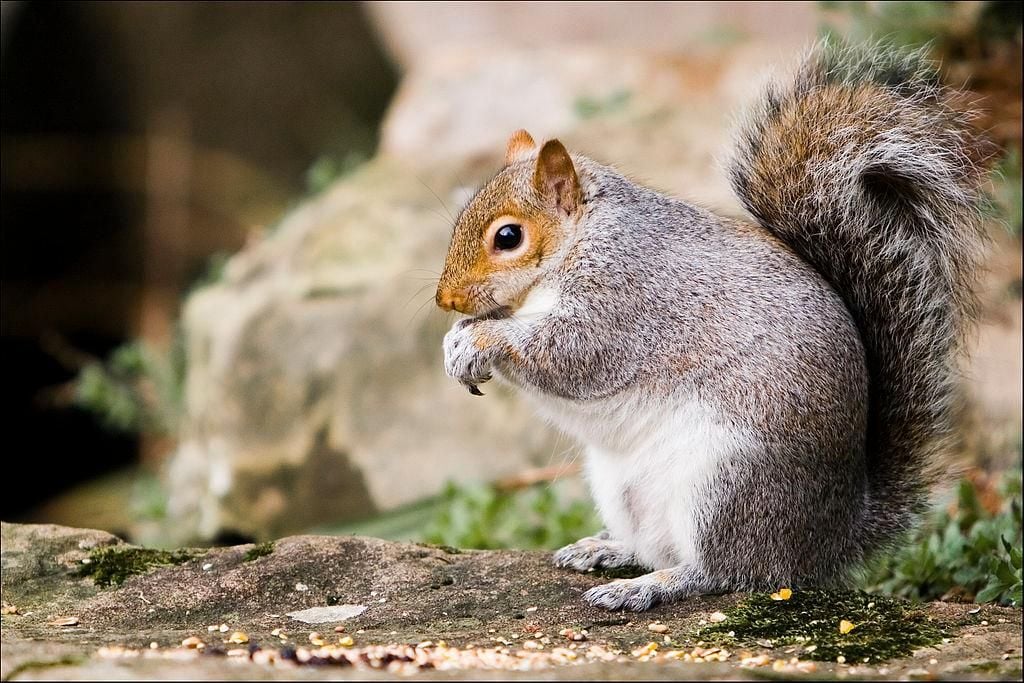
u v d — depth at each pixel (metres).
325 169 21.84
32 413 24.73
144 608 8.78
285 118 27.55
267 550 9.52
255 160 27.27
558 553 9.47
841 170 9.42
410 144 20.69
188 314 18.62
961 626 8.06
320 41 27.67
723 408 8.80
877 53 10.11
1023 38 13.96
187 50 27.00
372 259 17.92
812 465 8.76
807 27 23.05
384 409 16.77
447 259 9.70
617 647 7.89
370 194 19.38
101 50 26.44
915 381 9.41
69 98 26.34
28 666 6.60
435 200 18.89
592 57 21.41
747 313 8.92
